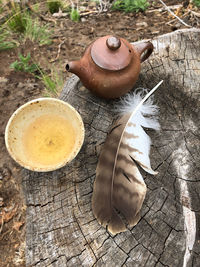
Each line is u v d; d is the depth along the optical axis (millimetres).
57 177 215
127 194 200
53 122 229
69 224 198
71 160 201
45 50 469
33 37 478
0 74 437
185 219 202
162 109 254
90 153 225
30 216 203
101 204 199
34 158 216
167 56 278
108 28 502
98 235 194
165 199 210
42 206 206
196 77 268
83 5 546
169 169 224
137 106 229
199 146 235
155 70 271
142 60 256
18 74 437
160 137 240
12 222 316
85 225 197
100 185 204
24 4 522
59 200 207
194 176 221
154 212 204
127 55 219
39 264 187
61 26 509
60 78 420
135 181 202
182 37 287
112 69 215
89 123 239
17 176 347
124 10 534
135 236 195
